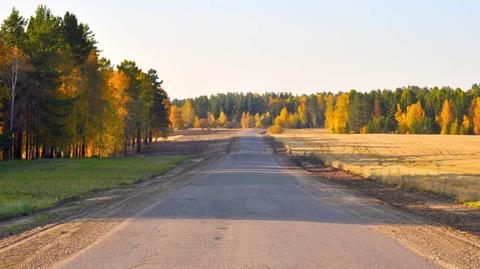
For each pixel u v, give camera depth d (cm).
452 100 16912
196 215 1611
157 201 2061
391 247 1084
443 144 10312
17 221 1599
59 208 1964
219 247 1069
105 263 920
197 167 5047
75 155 6762
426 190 2619
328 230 1317
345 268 875
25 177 3562
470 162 6378
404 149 9119
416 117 16812
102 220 1517
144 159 6438
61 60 5678
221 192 2459
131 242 1134
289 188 2741
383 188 2842
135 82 8181
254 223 1432
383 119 17825
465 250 1067
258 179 3403
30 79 5350
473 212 1831
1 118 5400
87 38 7094
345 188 2844
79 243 1135
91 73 6388
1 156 5691
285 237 1199
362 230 1327
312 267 880
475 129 15338
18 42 5591
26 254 1020
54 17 6153
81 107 6156
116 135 6800
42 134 5831
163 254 995
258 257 966
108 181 3319
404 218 1603
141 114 8288
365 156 7412
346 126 18225
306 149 9062
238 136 14062
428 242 1159
